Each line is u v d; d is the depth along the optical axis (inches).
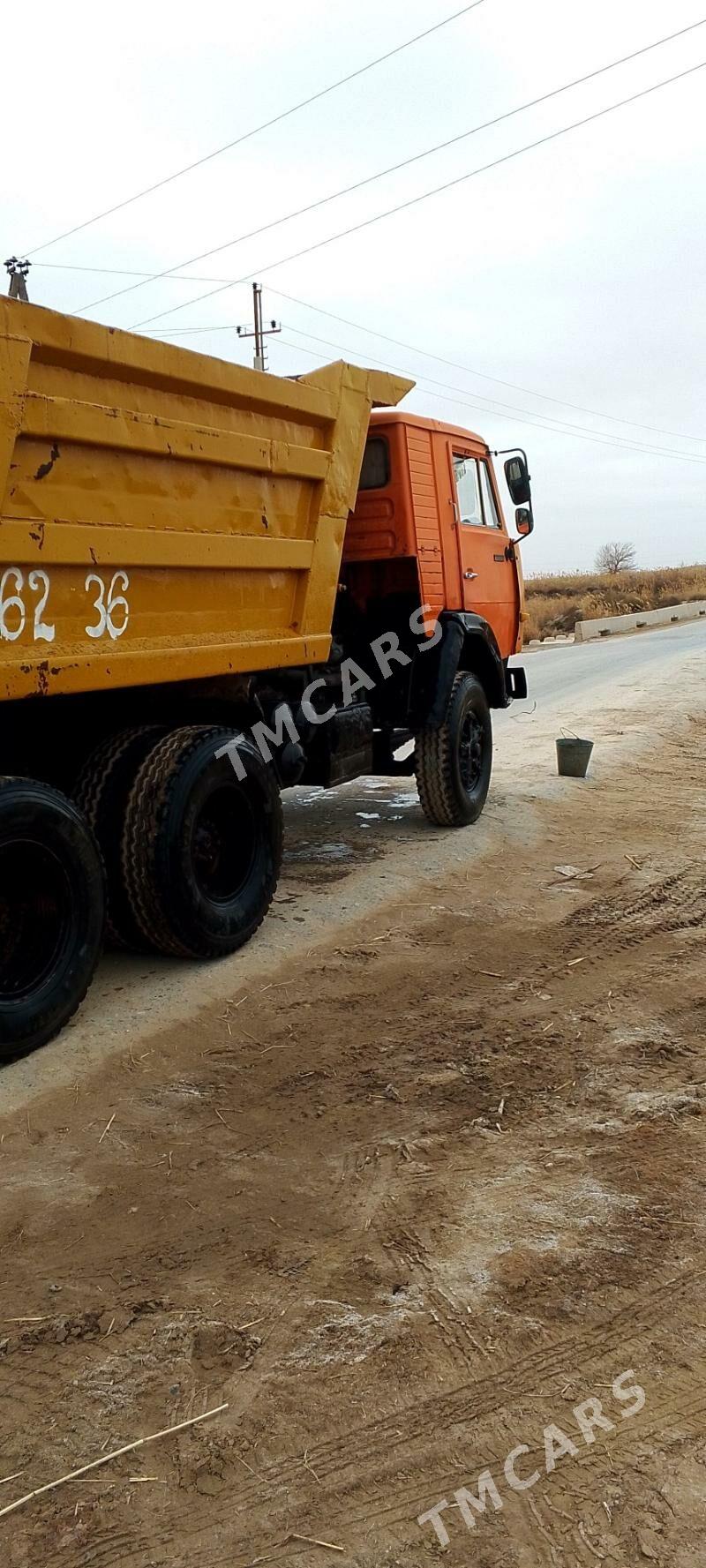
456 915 229.8
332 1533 81.3
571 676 769.6
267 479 213.0
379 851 281.9
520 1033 169.5
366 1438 89.9
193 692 208.4
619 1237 116.0
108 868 186.9
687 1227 118.0
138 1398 94.3
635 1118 142.2
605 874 261.6
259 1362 98.3
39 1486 85.4
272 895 215.8
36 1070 157.8
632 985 189.9
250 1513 83.1
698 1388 95.1
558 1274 109.9
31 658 156.1
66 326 154.6
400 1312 104.5
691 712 544.4
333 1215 121.6
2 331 144.1
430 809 301.9
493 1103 146.9
